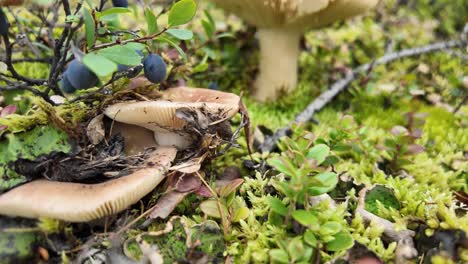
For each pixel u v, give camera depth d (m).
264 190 0.17
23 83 0.17
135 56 0.14
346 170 0.19
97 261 0.14
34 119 0.15
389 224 0.16
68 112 0.16
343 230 0.15
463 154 0.23
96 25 0.14
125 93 0.17
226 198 0.16
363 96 0.26
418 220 0.16
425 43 0.34
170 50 0.21
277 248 0.15
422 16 0.39
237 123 0.23
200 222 0.15
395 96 0.27
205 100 0.18
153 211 0.15
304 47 0.31
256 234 0.15
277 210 0.14
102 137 0.16
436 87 0.28
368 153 0.20
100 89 0.16
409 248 0.15
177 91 0.18
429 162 0.20
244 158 0.19
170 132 0.17
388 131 0.22
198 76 0.25
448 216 0.15
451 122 0.25
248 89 0.27
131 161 0.15
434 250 0.14
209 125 0.16
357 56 0.31
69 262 0.14
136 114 0.15
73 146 0.15
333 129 0.19
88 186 0.14
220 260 0.15
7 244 0.14
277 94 0.26
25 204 0.13
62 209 0.13
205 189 0.16
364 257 0.14
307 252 0.14
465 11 0.39
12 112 0.16
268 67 0.26
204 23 0.23
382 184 0.17
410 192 0.17
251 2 0.22
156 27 0.15
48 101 0.16
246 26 0.31
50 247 0.14
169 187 0.15
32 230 0.14
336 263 0.14
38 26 0.22
